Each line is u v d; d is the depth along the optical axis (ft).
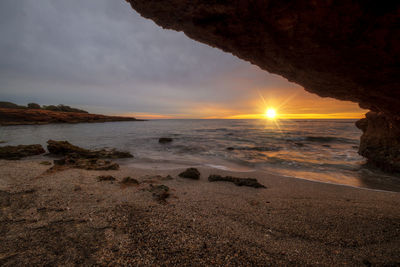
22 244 8.92
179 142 69.10
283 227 11.57
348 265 8.23
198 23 9.54
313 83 12.66
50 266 7.51
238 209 14.34
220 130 132.57
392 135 32.12
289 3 6.64
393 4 5.65
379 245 9.80
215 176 24.13
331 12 6.48
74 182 19.71
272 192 19.25
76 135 91.61
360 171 30.53
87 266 7.57
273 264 8.11
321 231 11.18
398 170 28.91
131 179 20.81
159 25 11.02
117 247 8.85
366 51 7.73
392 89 9.95
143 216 12.25
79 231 10.18
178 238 9.81
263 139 77.97
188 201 15.71
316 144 63.57
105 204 14.10
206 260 8.20
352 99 14.32
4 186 17.47
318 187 21.31
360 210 14.47
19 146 42.96
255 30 8.82
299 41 8.38
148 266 7.72
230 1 7.45
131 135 94.53
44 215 11.98
